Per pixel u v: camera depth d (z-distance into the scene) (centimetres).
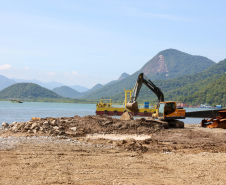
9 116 6931
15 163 1105
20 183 841
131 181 905
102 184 858
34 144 1580
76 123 2509
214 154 1420
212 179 957
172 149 1589
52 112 9944
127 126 2531
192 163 1201
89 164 1126
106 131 2389
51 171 991
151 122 2727
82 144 1653
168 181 923
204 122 3056
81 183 861
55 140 1789
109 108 6450
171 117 2817
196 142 1895
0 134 2045
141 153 1425
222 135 2234
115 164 1144
